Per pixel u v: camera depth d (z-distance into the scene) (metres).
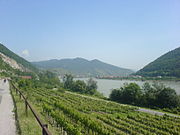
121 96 65.38
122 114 38.06
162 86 61.66
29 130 10.75
